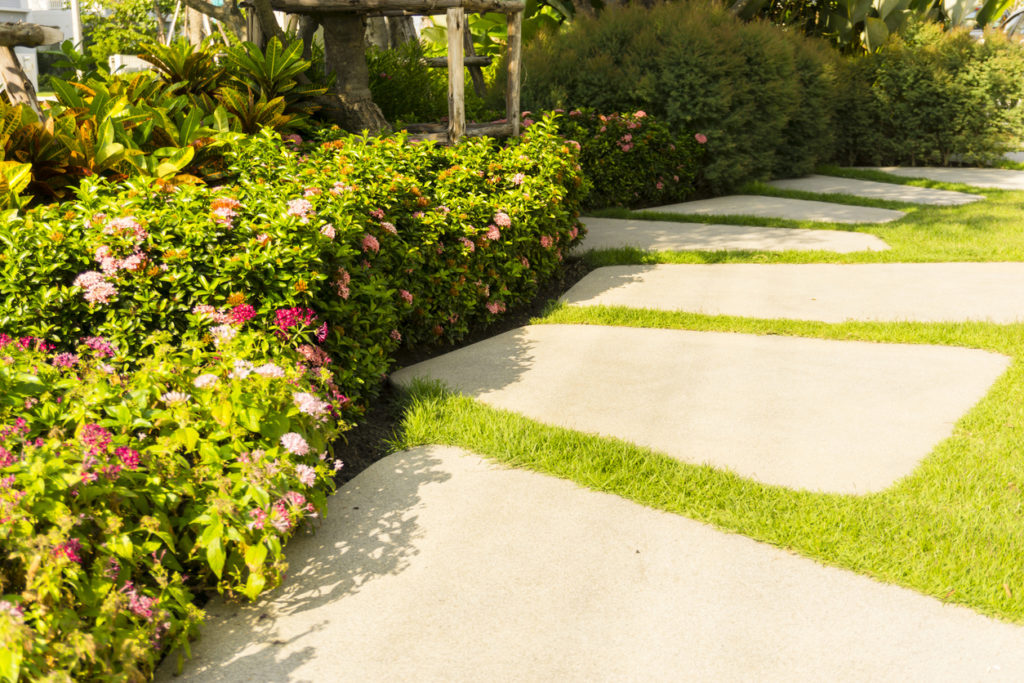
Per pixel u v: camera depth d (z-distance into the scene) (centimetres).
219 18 898
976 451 386
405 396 469
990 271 718
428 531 337
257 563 287
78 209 413
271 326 385
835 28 1642
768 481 370
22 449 284
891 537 320
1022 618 276
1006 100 1435
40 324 376
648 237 884
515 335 589
